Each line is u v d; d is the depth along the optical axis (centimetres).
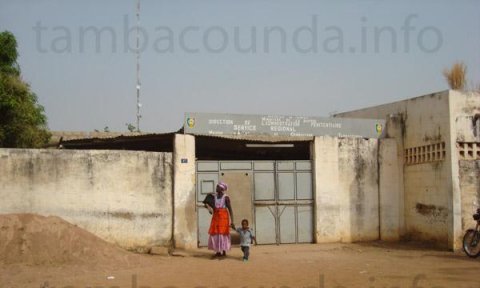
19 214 1191
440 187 1490
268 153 1861
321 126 1555
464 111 1480
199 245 1412
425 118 1555
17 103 1451
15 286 902
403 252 1402
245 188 1473
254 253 1346
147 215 1361
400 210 1620
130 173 1355
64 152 1307
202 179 1438
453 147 1456
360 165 1582
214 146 1697
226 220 1267
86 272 1036
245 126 1471
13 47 1539
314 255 1318
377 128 1622
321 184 1530
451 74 1678
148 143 1636
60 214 1290
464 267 1136
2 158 1260
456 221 1438
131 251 1336
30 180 1275
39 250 1098
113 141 1549
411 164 1608
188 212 1390
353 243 1541
